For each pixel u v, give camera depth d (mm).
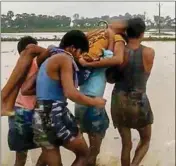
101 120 3686
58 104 3086
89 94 3629
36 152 4508
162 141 4859
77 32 3227
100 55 3629
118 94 3729
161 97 7113
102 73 3668
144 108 3719
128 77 3686
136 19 3729
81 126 3709
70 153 4496
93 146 3725
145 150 3846
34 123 3145
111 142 4844
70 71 3066
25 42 3805
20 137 3469
